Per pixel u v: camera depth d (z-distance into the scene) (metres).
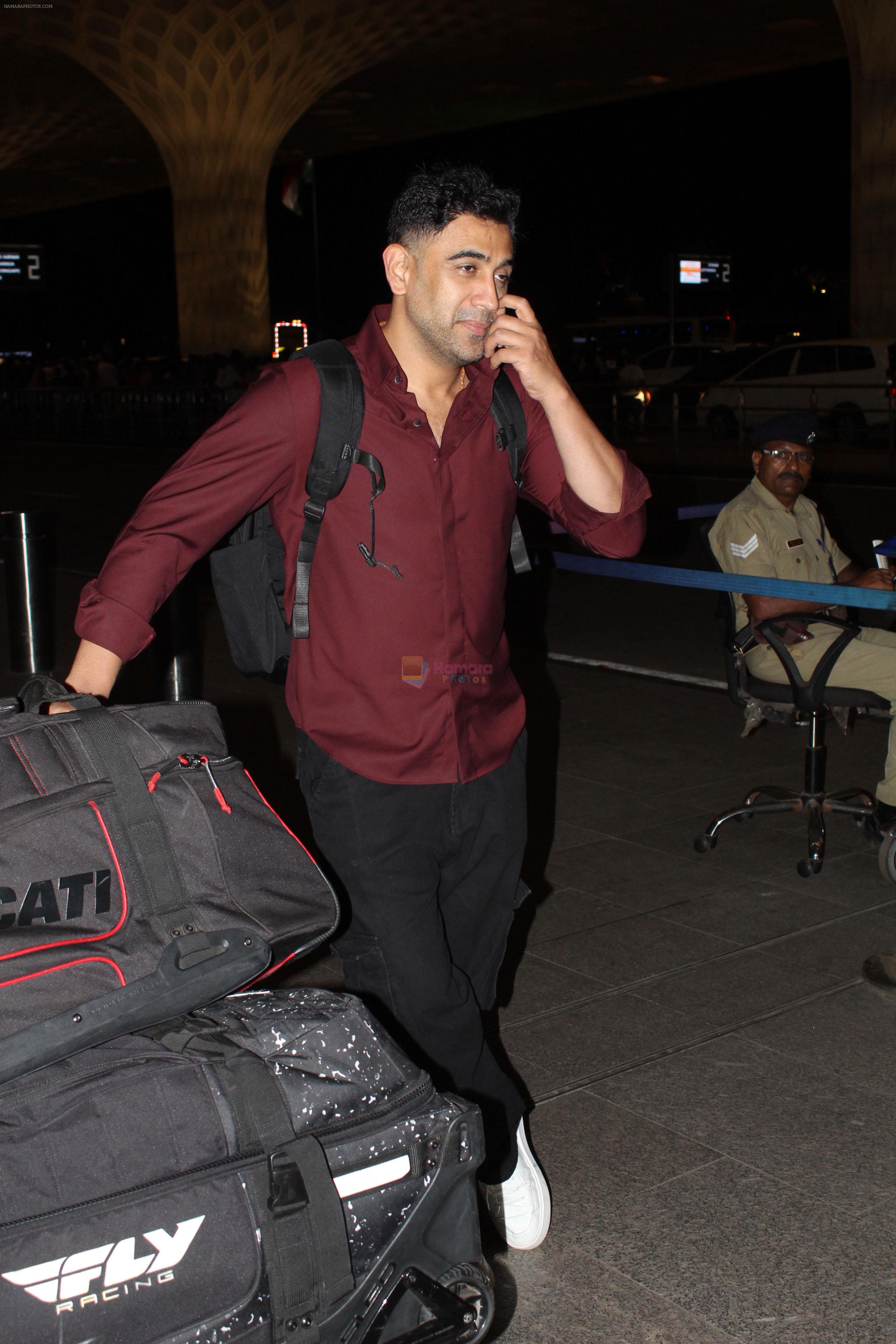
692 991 3.62
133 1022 1.68
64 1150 1.60
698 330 31.45
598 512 2.36
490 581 2.31
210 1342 1.66
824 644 4.47
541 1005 3.56
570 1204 2.71
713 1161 2.84
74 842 1.72
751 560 4.53
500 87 33.12
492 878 2.41
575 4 25.66
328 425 2.16
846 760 5.61
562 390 2.23
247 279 29.97
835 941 3.93
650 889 4.34
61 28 26.34
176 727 1.88
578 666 7.63
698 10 26.08
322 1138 1.75
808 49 29.52
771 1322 2.37
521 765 2.43
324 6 26.25
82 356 44.22
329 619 2.25
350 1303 1.76
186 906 1.75
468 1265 1.89
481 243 2.13
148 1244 1.61
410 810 2.27
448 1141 1.83
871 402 19.55
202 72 27.66
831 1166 2.82
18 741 1.77
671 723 6.33
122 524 14.50
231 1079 1.71
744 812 4.69
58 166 44.56
